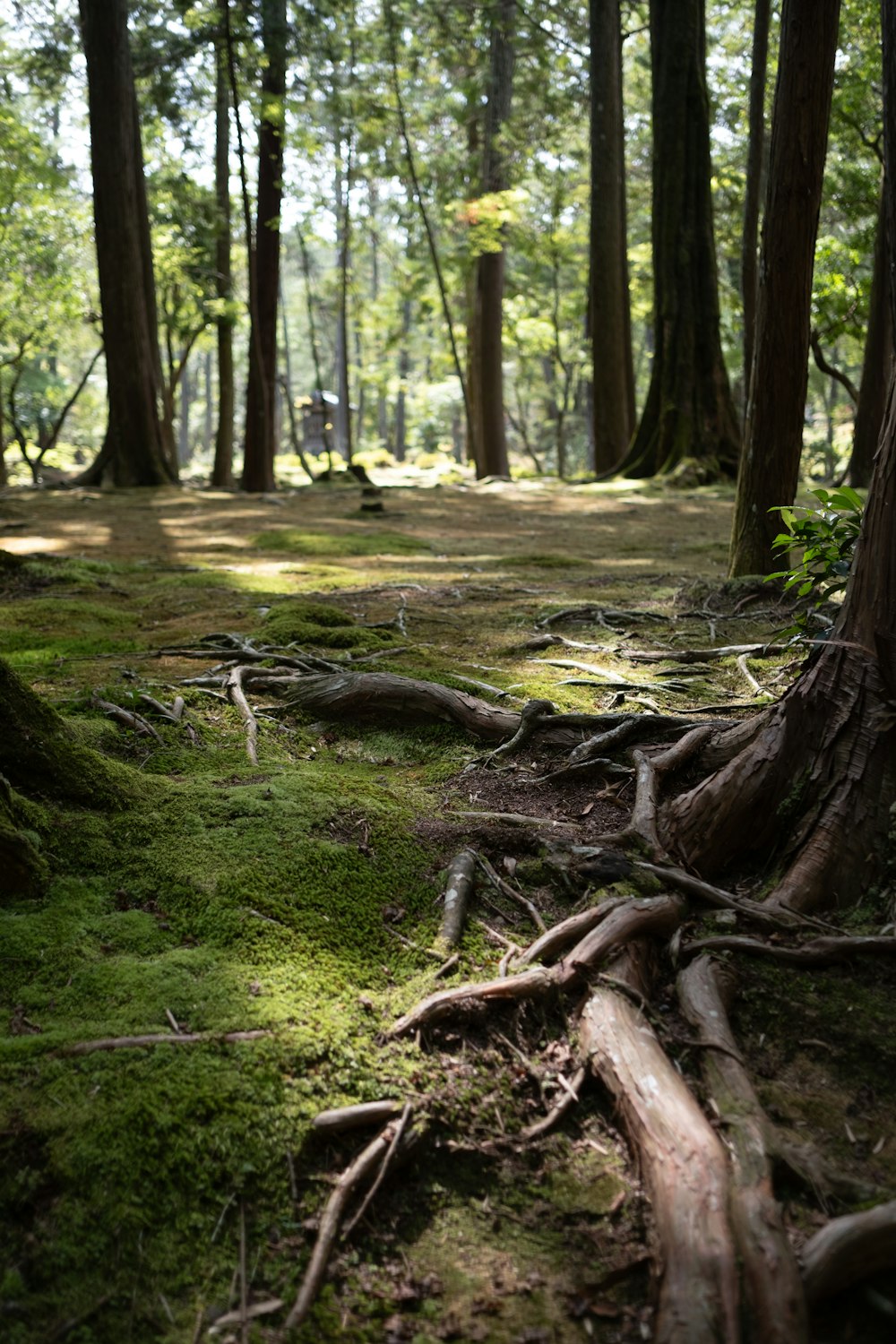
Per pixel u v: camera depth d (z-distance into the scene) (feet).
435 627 20.67
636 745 13.24
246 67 57.77
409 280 92.17
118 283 59.77
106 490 59.41
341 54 62.03
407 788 12.82
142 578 27.63
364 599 23.86
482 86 74.84
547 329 104.63
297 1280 6.85
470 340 94.02
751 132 48.42
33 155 78.48
